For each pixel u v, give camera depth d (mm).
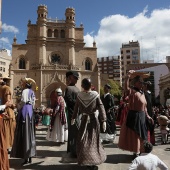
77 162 6074
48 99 52938
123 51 142250
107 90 10602
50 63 55750
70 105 6781
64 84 53312
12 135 7754
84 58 57844
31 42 55625
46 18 57312
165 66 52906
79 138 5727
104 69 136875
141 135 6625
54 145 9602
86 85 5941
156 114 19812
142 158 4152
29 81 6988
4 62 89188
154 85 52906
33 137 6516
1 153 4750
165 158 7371
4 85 7277
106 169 5926
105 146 9453
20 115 6488
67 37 57219
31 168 6016
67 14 57969
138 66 78125
